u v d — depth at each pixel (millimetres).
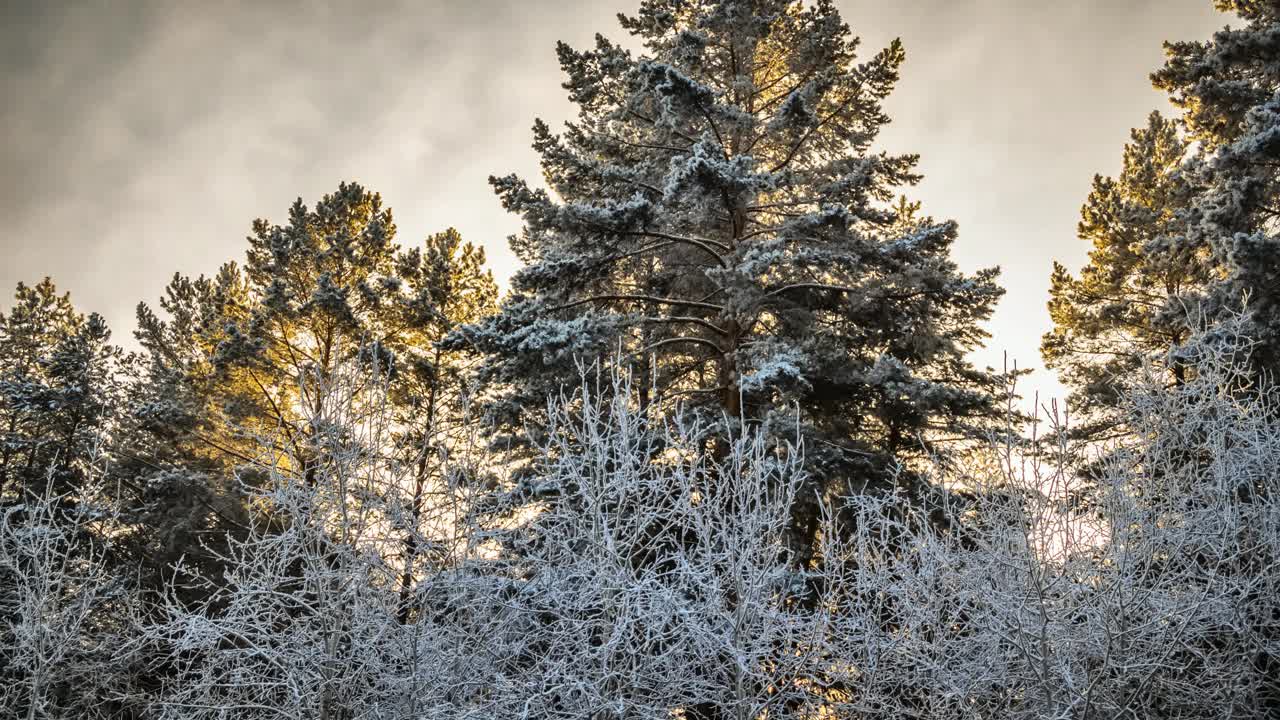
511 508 8211
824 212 11477
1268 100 13109
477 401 11984
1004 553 6457
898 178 13844
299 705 6172
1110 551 6316
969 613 7094
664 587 6715
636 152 14516
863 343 13547
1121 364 16891
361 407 7176
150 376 20156
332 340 16047
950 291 12414
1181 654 7211
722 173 10891
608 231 12320
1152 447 7445
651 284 14500
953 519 7402
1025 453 6508
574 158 13586
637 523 7125
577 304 13172
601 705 6262
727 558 6914
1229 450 7230
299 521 6641
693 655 7238
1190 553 6930
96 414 17859
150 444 17828
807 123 12680
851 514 11516
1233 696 6648
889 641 7141
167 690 8117
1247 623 6473
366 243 17641
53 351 19297
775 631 6781
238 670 6336
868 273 12812
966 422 12031
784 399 11227
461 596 6828
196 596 14031
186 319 22031
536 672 6891
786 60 14734
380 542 6914
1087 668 6672
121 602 10945
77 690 9023
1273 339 10398
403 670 6762
